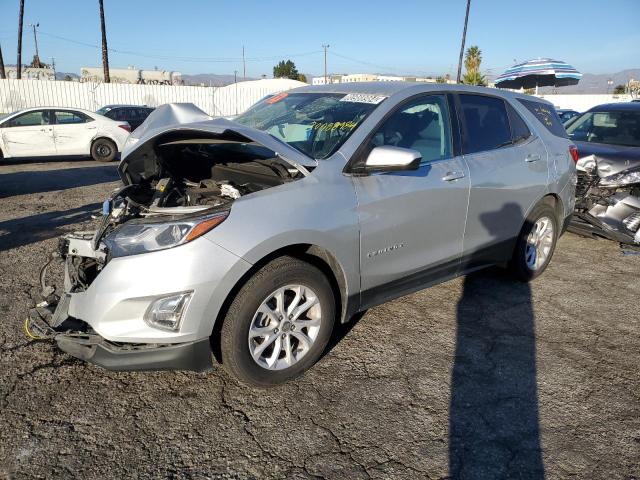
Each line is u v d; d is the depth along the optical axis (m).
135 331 2.73
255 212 2.86
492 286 4.85
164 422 2.81
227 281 2.77
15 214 7.38
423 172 3.65
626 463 2.59
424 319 4.13
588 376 3.38
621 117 7.07
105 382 3.16
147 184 3.71
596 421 2.91
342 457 2.58
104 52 28.31
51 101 23.23
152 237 2.73
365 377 3.29
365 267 3.36
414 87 3.85
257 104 4.53
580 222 6.23
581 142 6.85
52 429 2.73
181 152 3.88
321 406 2.98
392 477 2.46
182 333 2.74
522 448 2.68
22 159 14.21
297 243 2.97
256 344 3.02
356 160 3.33
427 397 3.09
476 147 4.16
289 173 3.24
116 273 2.72
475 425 2.85
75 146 13.30
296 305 3.11
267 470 2.48
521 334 3.93
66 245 3.34
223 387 3.14
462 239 4.02
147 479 2.41
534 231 4.81
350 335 3.83
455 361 3.51
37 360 3.37
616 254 6.00
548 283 4.99
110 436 2.69
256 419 2.85
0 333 3.67
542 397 3.13
